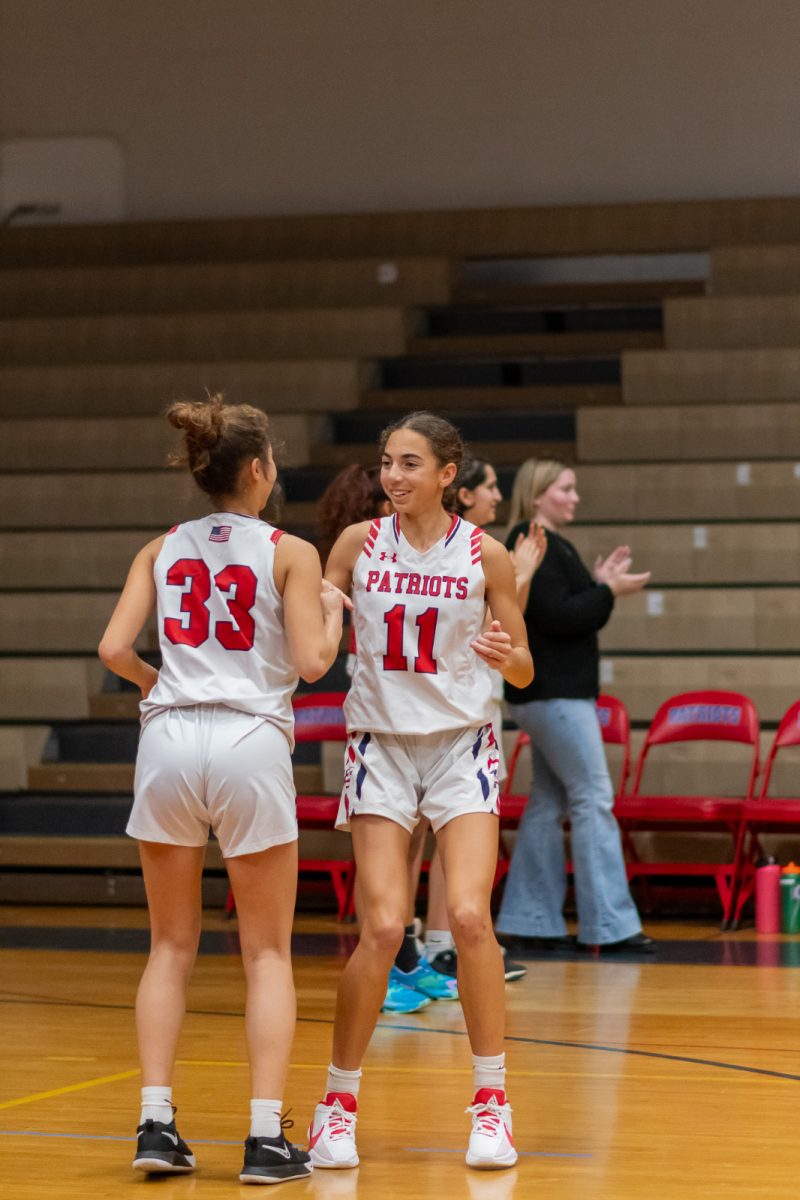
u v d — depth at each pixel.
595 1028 9.31
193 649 6.30
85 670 16.61
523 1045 8.84
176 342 20.31
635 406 18.33
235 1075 8.07
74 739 16.55
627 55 21.11
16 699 16.67
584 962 11.79
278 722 6.27
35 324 20.66
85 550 17.58
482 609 6.65
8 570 17.72
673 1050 8.70
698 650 15.85
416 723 6.54
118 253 21.98
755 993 10.47
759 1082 7.93
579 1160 6.50
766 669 15.16
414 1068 8.30
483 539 6.68
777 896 13.34
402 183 21.78
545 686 12.12
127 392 19.70
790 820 13.15
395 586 6.61
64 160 22.59
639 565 16.48
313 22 21.91
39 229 22.14
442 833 6.55
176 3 22.25
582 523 17.27
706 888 14.72
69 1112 7.32
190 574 6.39
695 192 21.00
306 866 14.24
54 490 18.34
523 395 19.27
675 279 20.84
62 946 12.86
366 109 21.83
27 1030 9.40
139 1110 7.36
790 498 16.83
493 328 20.88
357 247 21.30
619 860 12.26
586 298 20.52
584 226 20.72
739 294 19.77
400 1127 7.08
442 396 19.42
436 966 10.53
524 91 21.42
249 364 19.47
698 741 14.80
